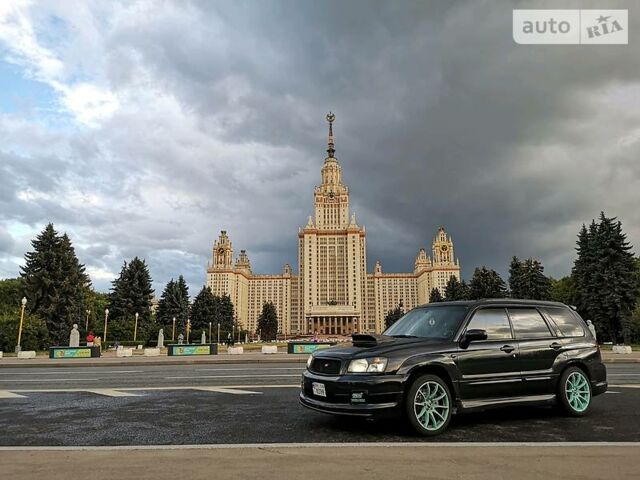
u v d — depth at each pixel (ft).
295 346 116.06
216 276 640.17
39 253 197.36
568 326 31.04
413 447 21.38
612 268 184.03
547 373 28.35
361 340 26.66
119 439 23.71
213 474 17.48
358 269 640.58
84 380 53.93
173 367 73.92
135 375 59.57
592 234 196.44
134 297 269.23
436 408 24.61
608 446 21.50
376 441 22.79
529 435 24.11
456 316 28.02
